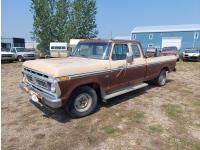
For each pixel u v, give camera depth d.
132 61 5.35
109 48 5.03
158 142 3.58
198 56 20.11
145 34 42.31
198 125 4.29
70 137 3.71
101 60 4.91
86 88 4.48
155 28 43.12
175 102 5.80
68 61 4.73
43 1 27.30
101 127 4.11
